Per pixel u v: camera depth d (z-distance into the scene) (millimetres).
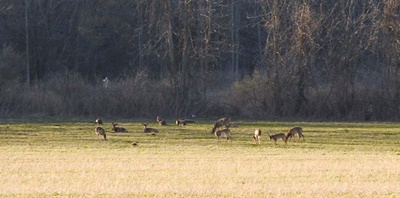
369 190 73438
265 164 95188
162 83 193250
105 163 95188
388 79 186875
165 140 130125
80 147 118500
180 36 197250
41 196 69375
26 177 82188
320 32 199000
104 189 72750
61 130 147875
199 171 87562
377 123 173000
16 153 108375
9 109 188250
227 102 191250
